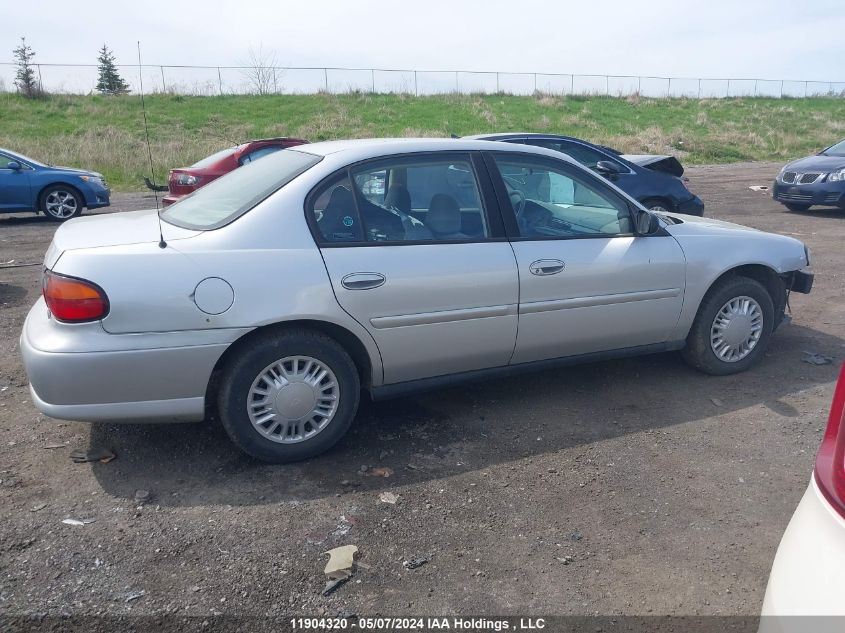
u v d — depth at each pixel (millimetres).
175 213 4277
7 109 28109
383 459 4016
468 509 3510
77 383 3480
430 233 4176
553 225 4586
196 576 2994
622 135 31516
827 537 1854
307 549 3182
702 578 3025
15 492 3615
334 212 3965
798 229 11867
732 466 3943
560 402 4805
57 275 3484
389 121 32219
